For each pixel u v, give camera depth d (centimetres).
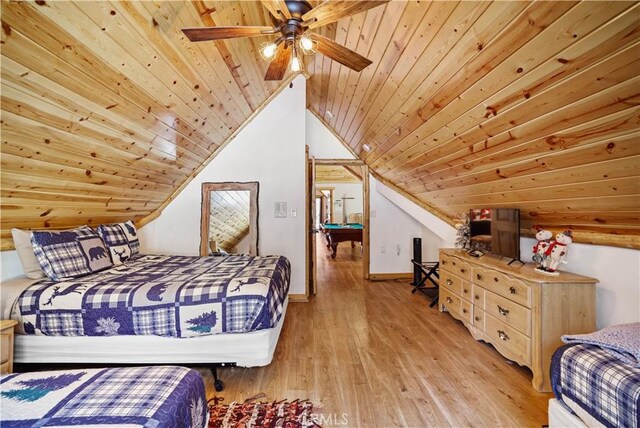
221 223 443
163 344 213
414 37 185
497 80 163
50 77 160
